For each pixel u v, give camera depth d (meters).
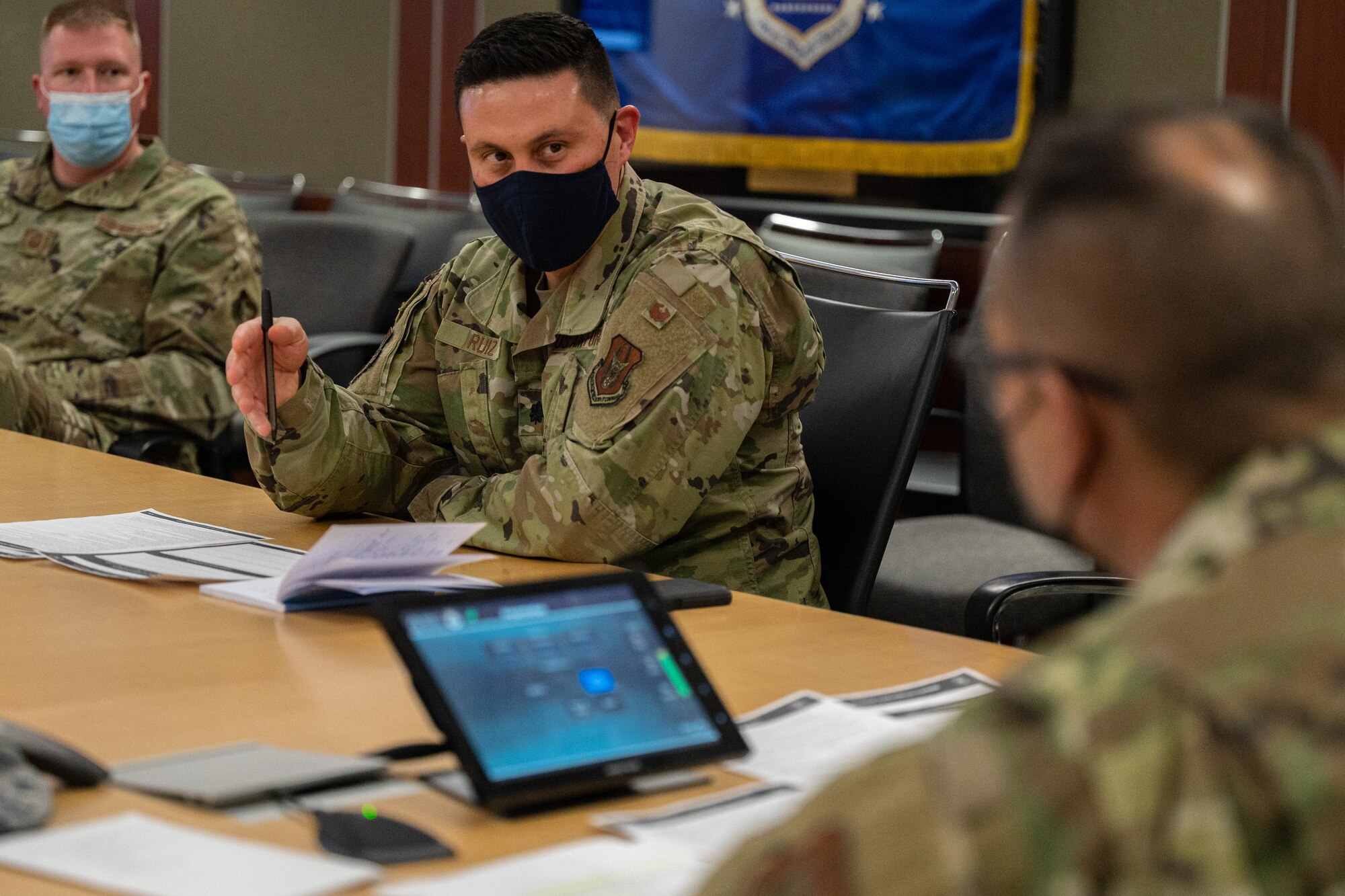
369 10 7.07
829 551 2.20
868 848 0.51
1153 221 0.54
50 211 3.70
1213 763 0.48
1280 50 5.18
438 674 1.04
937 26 5.57
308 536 2.01
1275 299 0.53
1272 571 0.51
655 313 1.92
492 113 1.96
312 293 4.62
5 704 1.25
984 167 5.54
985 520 3.54
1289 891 0.47
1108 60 5.43
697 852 0.95
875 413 2.18
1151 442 0.56
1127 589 2.07
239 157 7.45
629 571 1.16
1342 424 0.54
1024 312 0.58
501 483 1.98
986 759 0.51
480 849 0.97
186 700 1.27
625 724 1.07
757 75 5.93
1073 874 0.48
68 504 2.14
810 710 1.28
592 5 6.22
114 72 3.66
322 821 0.97
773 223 5.04
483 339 2.15
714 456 1.90
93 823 0.98
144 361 3.50
